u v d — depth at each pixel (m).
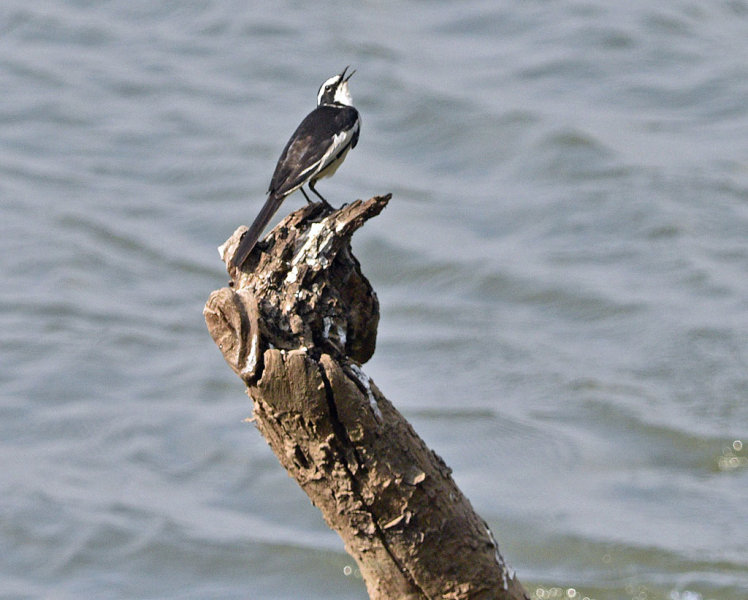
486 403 15.69
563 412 15.48
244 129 22.64
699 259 18.19
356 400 5.40
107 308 18.20
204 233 19.95
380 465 5.50
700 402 15.54
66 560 13.64
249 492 14.73
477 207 19.88
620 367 16.30
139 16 27.56
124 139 22.64
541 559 13.10
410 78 23.39
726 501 13.95
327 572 13.41
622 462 14.59
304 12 26.67
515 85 23.30
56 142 22.78
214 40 26.09
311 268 5.73
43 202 20.83
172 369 16.94
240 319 5.48
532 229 19.31
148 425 15.82
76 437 15.67
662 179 20.06
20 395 16.45
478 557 5.67
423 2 26.77
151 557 13.62
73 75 25.03
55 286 18.64
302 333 5.64
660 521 13.57
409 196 20.17
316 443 5.49
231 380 16.73
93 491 14.67
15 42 26.64
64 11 27.92
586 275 18.09
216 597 13.05
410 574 5.71
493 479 14.30
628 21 25.22
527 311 17.56
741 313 17.03
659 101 22.73
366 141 21.75
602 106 22.58
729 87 22.94
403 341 17.06
